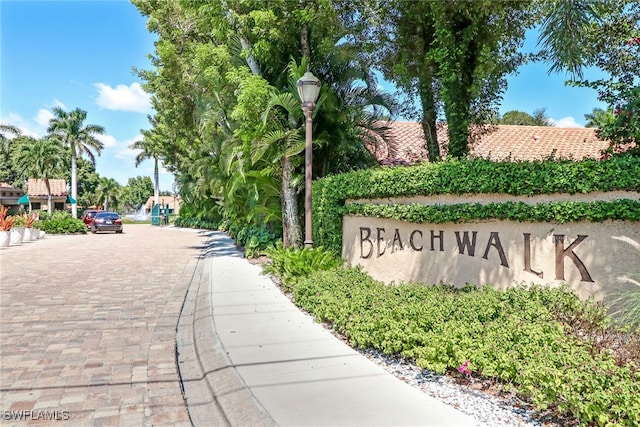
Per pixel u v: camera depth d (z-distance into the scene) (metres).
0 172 69.00
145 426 3.89
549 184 6.32
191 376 5.08
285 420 3.62
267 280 10.80
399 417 3.65
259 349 5.52
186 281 11.41
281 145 12.76
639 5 7.98
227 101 14.66
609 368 3.60
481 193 7.09
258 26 11.74
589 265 6.02
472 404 3.93
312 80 9.66
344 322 5.90
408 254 8.20
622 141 6.56
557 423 3.53
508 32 9.52
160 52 16.48
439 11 8.65
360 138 13.43
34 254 17.95
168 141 38.00
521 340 4.41
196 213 43.19
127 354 5.75
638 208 5.62
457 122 9.12
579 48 6.81
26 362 5.40
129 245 22.62
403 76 10.67
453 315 5.43
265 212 14.92
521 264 6.62
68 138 52.88
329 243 10.64
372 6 10.63
